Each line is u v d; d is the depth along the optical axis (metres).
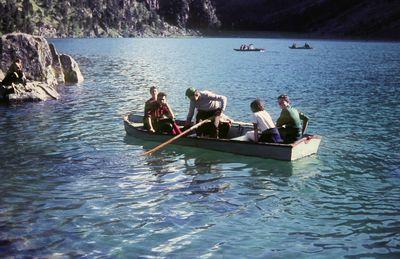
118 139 20.12
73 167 16.11
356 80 46.00
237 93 35.97
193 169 15.88
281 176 15.20
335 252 10.17
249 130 18.78
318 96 34.41
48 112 26.56
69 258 9.86
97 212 12.26
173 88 38.69
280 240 10.74
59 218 11.86
